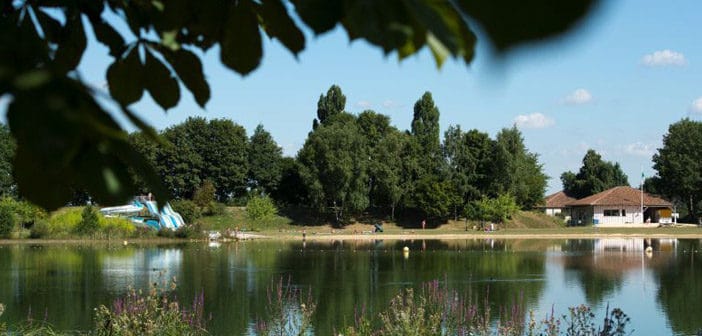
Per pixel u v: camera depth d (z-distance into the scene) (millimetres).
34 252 41875
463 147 82688
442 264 34312
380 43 781
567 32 630
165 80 1453
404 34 765
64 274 28297
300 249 47281
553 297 21797
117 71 1438
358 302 20188
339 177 76062
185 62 1437
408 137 87562
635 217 92062
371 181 82562
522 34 634
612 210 92688
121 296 21094
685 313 18922
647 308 19844
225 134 91625
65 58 1367
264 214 78125
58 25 1389
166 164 87188
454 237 64000
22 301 20203
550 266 33031
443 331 10539
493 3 646
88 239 54250
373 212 85312
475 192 81812
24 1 1330
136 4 1405
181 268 31891
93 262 34812
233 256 39938
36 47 964
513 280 26703
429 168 83188
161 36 1385
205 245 51750
